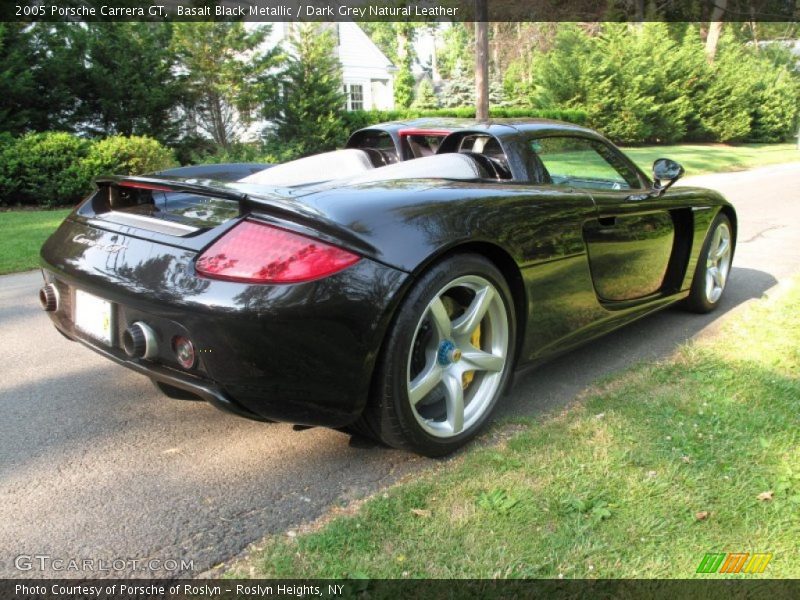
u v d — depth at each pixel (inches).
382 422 85.1
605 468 86.4
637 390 112.6
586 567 68.1
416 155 135.5
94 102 521.7
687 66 983.0
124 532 76.1
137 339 80.0
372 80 987.3
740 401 106.3
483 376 98.3
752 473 84.7
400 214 83.9
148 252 83.4
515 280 98.6
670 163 131.9
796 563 68.6
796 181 534.9
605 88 919.0
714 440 93.4
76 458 93.7
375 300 78.3
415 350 87.7
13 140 413.1
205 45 553.6
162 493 84.6
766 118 1104.8
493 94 1315.2
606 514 76.0
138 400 114.3
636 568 67.9
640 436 95.1
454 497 81.0
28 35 478.3
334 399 79.7
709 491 80.9
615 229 117.6
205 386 78.7
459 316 94.2
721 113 1028.5
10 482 87.0
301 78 609.3
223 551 72.6
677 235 144.4
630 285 127.1
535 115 878.4
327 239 76.9
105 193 104.2
